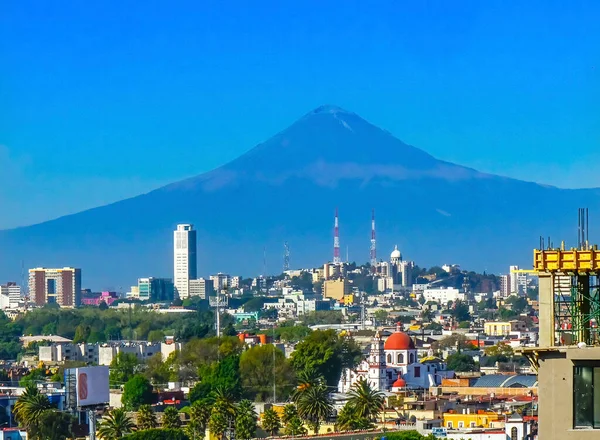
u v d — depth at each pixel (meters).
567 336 139.62
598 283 139.38
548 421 134.12
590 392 133.62
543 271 139.00
